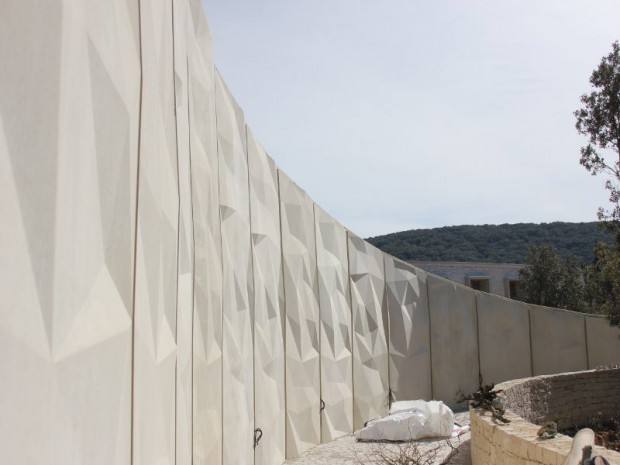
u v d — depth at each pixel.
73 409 2.90
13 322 2.42
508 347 19.73
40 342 2.62
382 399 16.62
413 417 13.55
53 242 2.77
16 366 2.43
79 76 3.15
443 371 18.48
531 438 6.75
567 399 14.51
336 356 14.91
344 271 16.08
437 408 13.89
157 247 4.70
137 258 4.15
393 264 17.95
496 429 7.67
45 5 2.80
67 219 2.93
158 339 4.62
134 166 4.13
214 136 9.02
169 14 5.61
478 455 8.71
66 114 2.96
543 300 32.88
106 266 3.51
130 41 4.13
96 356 3.20
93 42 3.36
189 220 6.74
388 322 17.50
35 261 2.62
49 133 2.78
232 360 9.49
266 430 11.27
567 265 34.00
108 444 3.36
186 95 6.81
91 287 3.24
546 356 20.12
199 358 7.58
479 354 19.31
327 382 14.45
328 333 14.79
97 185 3.38
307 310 13.95
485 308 19.67
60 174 2.86
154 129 4.74
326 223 15.69
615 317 18.50
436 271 32.47
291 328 13.25
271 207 12.81
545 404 13.70
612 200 19.78
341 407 14.79
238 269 10.34
